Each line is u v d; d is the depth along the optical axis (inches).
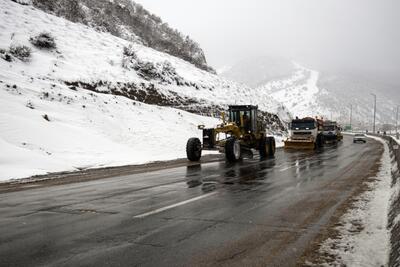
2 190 356.8
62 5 2034.9
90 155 652.7
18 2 1793.8
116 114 948.0
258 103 2182.6
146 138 883.4
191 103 1541.6
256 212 254.1
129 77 1398.9
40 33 1369.3
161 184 385.1
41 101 826.2
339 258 164.7
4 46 1176.8
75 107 879.1
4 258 165.2
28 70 1082.7
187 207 270.5
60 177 448.8
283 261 161.8
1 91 781.9
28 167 508.7
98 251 173.8
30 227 216.7
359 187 355.6
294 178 429.4
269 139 800.9
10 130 622.8
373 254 168.6
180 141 943.0
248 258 165.3
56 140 665.0
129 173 486.0
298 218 236.7
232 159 640.4
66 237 196.2
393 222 201.2
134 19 2682.1
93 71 1309.1
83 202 291.7
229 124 699.4
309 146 1062.4
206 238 194.2
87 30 1862.7
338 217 237.5
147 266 155.5
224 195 319.3
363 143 1507.1
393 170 455.8
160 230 209.3
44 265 156.3
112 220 232.2
